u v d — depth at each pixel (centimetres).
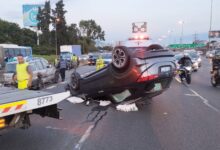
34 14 8825
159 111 1021
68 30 11644
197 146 662
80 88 1154
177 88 1644
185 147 656
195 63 2988
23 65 1024
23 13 8819
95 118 916
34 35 11269
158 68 966
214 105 1136
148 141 697
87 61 4716
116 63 985
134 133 761
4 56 3894
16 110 554
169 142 690
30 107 578
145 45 1452
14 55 4294
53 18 10894
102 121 880
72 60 3762
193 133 762
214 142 690
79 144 673
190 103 1176
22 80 1025
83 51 12538
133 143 683
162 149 644
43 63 1886
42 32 10938
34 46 9494
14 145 659
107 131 777
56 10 10969
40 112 624
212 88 1664
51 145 663
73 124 845
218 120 898
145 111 1020
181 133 761
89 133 758
